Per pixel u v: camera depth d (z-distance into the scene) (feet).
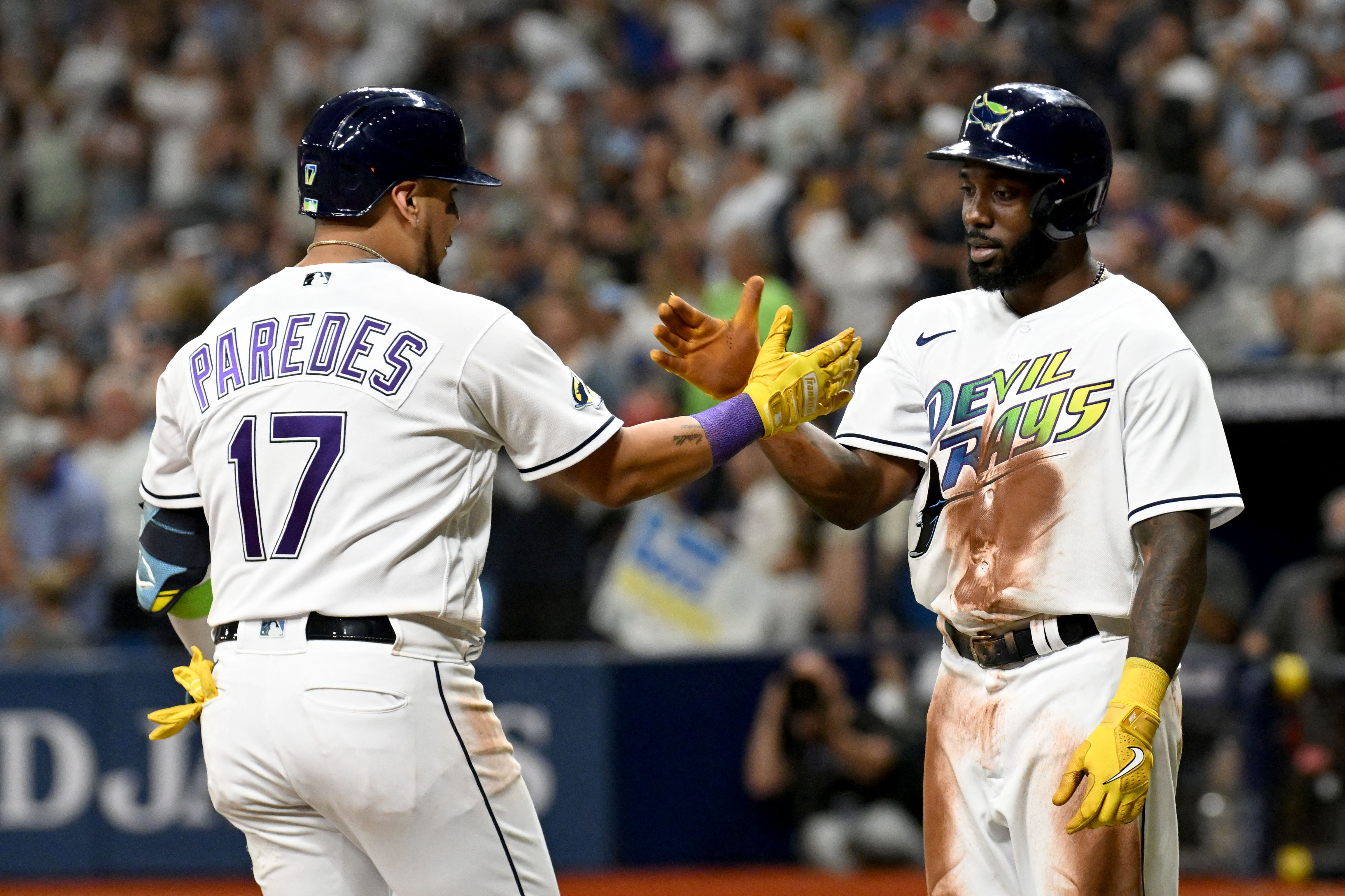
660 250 121.80
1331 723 81.10
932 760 41.42
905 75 129.90
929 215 116.88
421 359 37.24
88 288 144.77
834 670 87.61
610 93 147.13
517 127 149.38
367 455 36.91
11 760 86.94
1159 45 124.57
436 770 37.01
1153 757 36.88
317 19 176.65
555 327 110.93
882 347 43.55
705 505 104.01
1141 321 38.88
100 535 104.06
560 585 96.53
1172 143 119.14
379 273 38.50
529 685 87.81
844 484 41.52
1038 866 38.73
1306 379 86.17
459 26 170.30
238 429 37.65
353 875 38.45
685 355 41.73
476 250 128.98
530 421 37.73
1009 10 137.39
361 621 36.70
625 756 87.66
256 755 37.17
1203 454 37.68
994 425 40.06
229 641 37.83
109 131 167.43
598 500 39.01
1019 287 40.45
